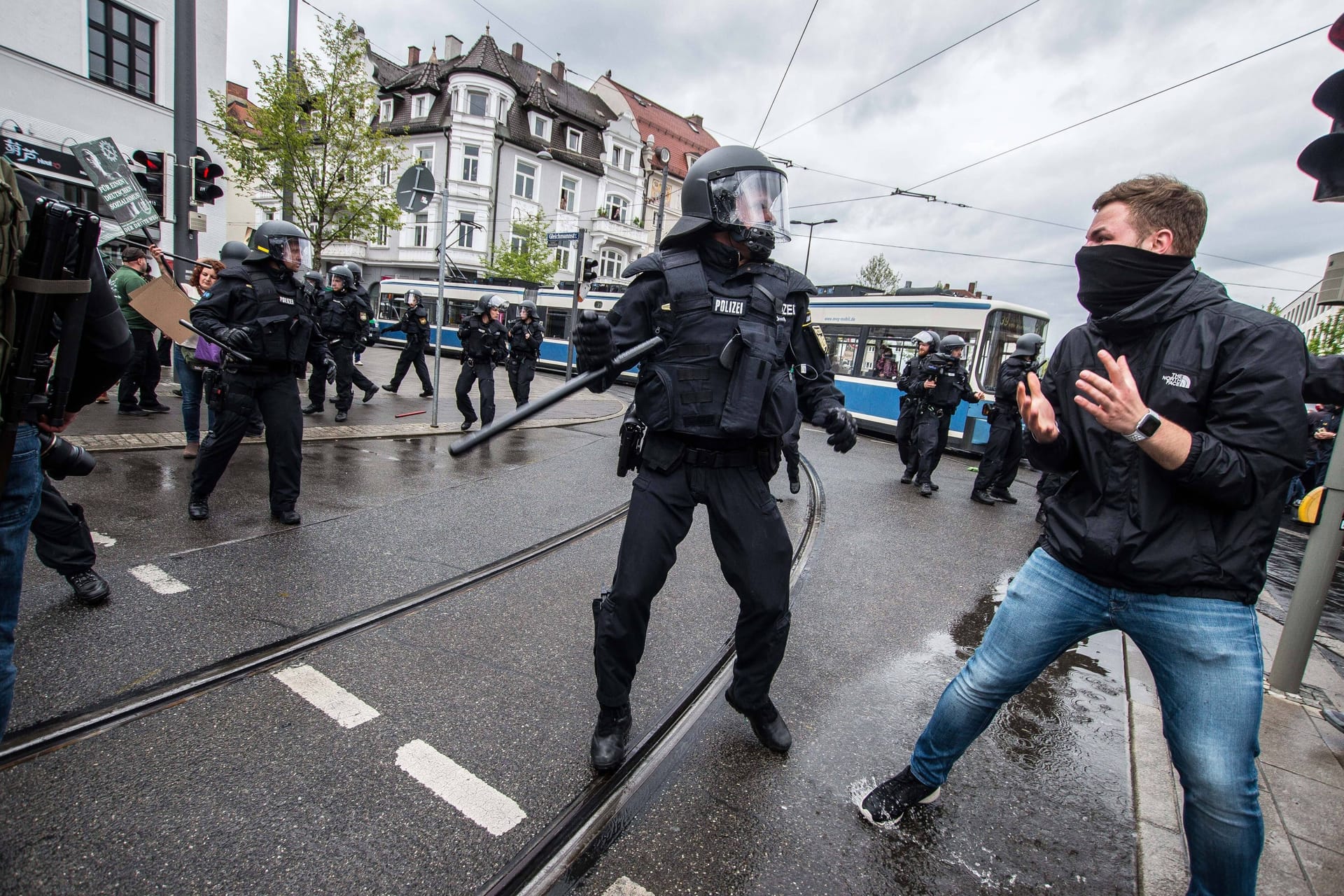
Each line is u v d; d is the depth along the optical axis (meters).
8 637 1.77
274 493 4.42
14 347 1.63
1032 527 6.78
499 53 36.03
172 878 1.74
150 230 14.77
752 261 2.34
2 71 12.41
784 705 2.89
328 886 1.76
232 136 14.09
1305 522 3.23
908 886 1.94
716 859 1.98
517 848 1.95
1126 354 1.73
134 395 7.81
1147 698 3.20
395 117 37.16
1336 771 2.62
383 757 2.29
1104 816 2.32
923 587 4.58
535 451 8.11
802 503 6.71
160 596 3.26
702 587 4.13
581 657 3.09
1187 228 1.68
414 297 11.70
